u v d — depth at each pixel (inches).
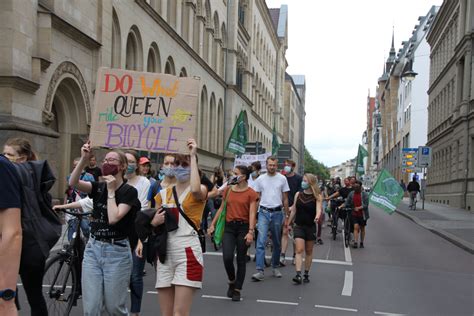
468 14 1338.6
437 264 479.8
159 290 200.2
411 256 523.5
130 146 215.2
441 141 1711.4
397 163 3063.5
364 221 577.3
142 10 878.4
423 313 294.4
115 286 198.8
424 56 2456.9
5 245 144.0
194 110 214.2
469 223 900.6
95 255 199.5
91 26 671.1
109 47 721.0
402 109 2856.8
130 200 199.2
